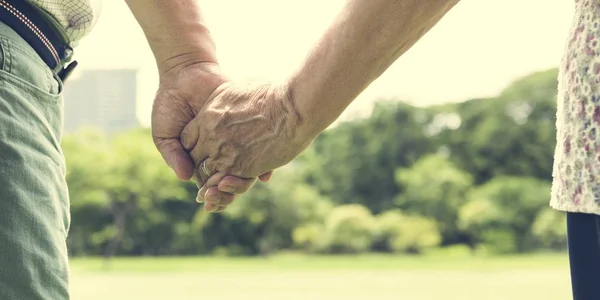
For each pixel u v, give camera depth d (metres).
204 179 1.79
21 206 1.11
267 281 37.66
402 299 29.92
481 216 50.28
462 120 54.72
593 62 1.11
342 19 1.31
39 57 1.24
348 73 1.34
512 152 52.84
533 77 53.44
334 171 56.28
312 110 1.44
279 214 52.12
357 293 32.28
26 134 1.15
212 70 1.79
